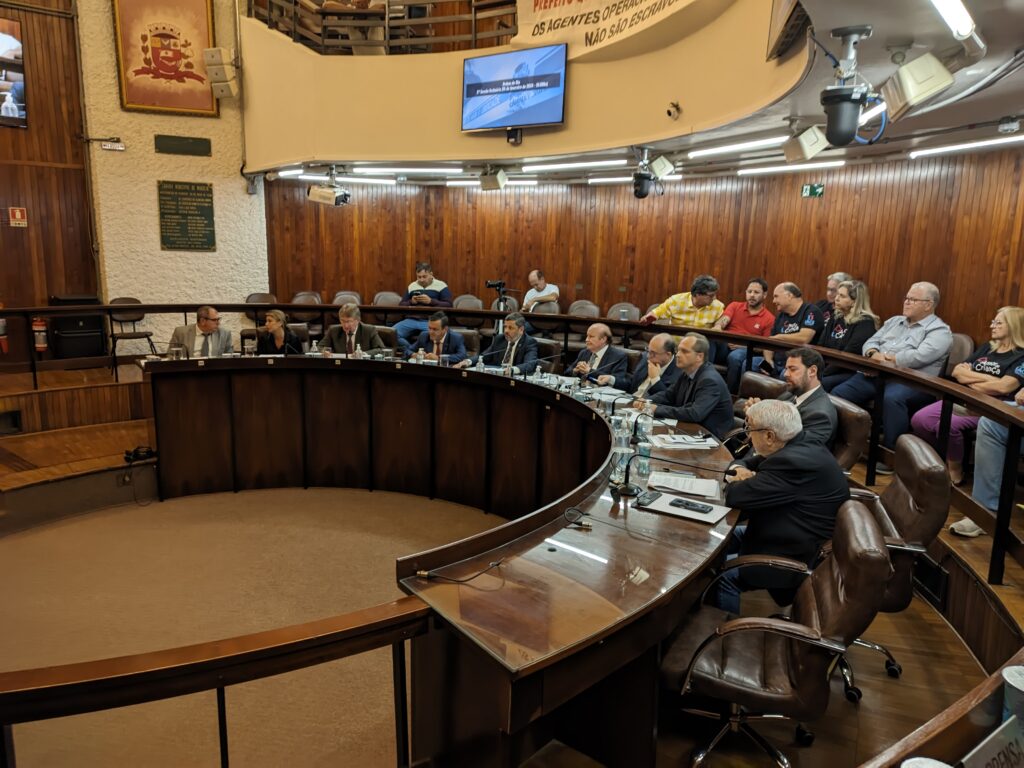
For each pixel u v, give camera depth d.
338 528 4.73
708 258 7.91
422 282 8.12
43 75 7.58
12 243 7.63
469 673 1.67
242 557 4.23
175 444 5.25
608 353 5.40
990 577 2.79
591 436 4.32
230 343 5.87
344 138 7.48
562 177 8.48
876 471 4.37
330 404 5.54
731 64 4.97
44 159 7.70
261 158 8.29
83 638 3.29
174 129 8.19
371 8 7.47
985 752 0.96
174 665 1.33
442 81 7.14
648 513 2.54
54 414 5.91
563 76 6.43
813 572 2.32
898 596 2.57
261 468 5.52
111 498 5.07
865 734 2.42
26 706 1.27
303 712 2.71
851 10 2.87
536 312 7.62
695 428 4.04
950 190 5.77
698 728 2.45
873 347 4.86
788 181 7.15
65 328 7.05
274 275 9.19
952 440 3.86
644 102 5.98
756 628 1.97
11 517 4.56
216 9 8.12
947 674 2.77
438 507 5.23
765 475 2.70
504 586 1.87
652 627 1.90
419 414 5.40
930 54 3.17
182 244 8.38
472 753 1.70
